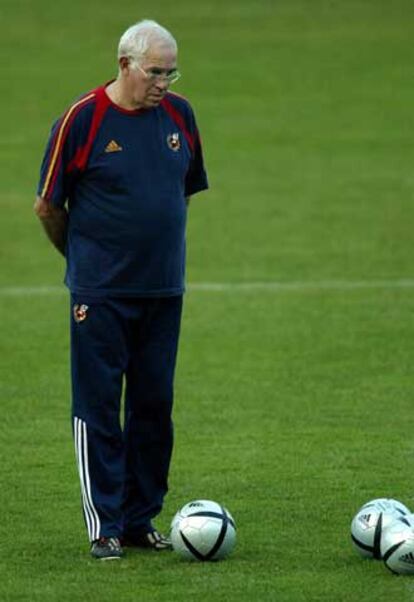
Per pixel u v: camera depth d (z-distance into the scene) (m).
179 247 32.44
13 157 100.12
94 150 31.70
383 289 66.81
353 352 55.22
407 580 30.11
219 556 31.64
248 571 30.88
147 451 33.00
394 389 49.47
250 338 57.81
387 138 104.88
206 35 135.38
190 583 30.11
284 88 119.06
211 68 124.75
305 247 76.62
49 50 130.50
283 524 34.69
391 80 120.69
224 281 69.06
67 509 36.31
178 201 32.22
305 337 57.84
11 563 31.86
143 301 32.25
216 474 39.44
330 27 137.50
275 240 78.31
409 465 40.22
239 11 144.00
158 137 31.95
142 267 32.00
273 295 65.94
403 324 59.81
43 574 30.97
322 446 42.34
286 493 37.53
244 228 81.19
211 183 93.00
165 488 33.31
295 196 89.25
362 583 29.94
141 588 29.86
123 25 138.88
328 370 52.41
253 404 47.69
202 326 60.09
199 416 46.16
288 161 98.88
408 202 87.12
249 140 105.06
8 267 73.06
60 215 32.53
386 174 94.69
